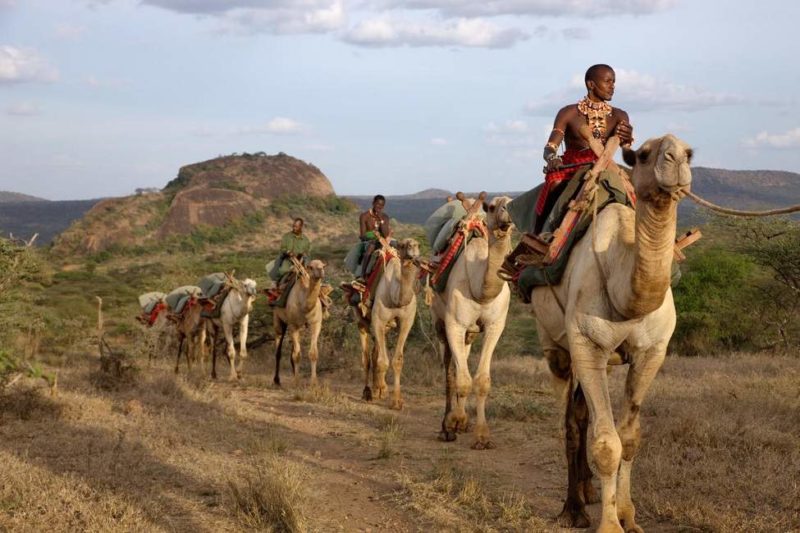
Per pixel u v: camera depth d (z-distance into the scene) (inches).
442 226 423.2
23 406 401.4
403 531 249.8
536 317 267.0
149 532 240.4
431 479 297.6
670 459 302.5
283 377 713.6
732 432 335.6
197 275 1413.6
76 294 1425.9
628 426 225.0
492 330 374.6
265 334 930.1
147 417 409.1
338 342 853.8
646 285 195.5
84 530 244.1
